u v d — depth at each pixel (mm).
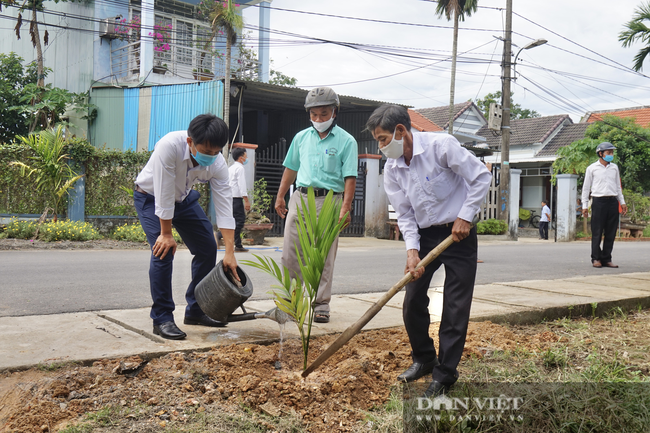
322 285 4082
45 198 12172
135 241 11820
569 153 22672
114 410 2383
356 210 16453
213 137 3152
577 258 10953
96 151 12680
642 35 12758
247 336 3506
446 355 2783
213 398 2580
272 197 15422
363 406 2695
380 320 4145
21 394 2469
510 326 4398
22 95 19641
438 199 2896
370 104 18141
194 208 3654
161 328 3363
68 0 19344
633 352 3676
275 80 27797
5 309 4438
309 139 4348
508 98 18422
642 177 23375
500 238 18234
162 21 19609
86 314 4066
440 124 26750
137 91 17156
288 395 2645
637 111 29125
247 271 7449
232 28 14750
